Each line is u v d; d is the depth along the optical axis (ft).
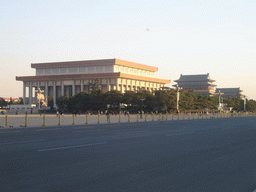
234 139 66.85
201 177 28.81
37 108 344.69
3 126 101.91
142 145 52.03
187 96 379.76
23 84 495.82
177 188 24.50
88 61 461.37
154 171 30.76
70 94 484.33
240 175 30.32
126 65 467.52
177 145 53.31
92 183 25.32
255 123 148.66
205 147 51.52
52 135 68.49
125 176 28.17
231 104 490.08
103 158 37.73
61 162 34.47
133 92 338.34
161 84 533.55
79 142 54.49
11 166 31.89
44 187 23.90
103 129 92.02
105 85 465.47
